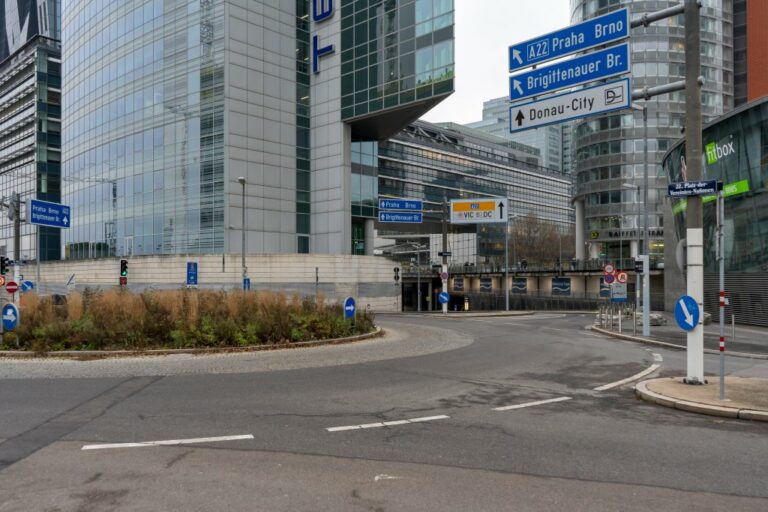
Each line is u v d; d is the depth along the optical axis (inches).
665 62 2684.5
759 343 719.7
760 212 996.6
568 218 6063.0
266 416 311.1
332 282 1720.0
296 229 1899.6
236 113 1754.4
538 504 185.6
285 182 1872.5
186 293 737.0
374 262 1824.6
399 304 1895.9
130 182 2036.2
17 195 1489.9
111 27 2151.8
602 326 1019.9
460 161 4643.2
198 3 1822.1
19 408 327.9
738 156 1052.5
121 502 187.0
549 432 279.9
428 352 616.4
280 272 1688.0
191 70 1831.9
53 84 3267.7
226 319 658.2
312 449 248.5
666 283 1672.0
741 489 200.5
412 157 4165.8
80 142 2384.4
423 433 277.1
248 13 1800.0
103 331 582.9
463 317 1469.0
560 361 553.9
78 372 458.6
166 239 1883.6
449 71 1581.0
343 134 1871.3
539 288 2549.2
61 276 2260.1
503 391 391.5
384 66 1744.6
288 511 179.5
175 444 255.4
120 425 289.4
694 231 396.2
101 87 2204.7
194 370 472.7
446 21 1593.3
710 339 773.3
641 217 2664.9
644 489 200.4
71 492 195.9
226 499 189.6
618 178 2716.5
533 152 5979.3
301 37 1951.3
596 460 233.9
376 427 288.5
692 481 208.7
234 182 1737.2
